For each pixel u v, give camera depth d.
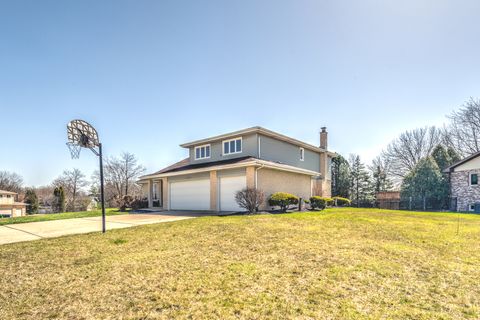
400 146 33.81
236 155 17.44
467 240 6.16
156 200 21.47
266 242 5.96
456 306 2.86
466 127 26.17
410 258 4.64
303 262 4.45
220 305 2.94
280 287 3.40
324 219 10.09
